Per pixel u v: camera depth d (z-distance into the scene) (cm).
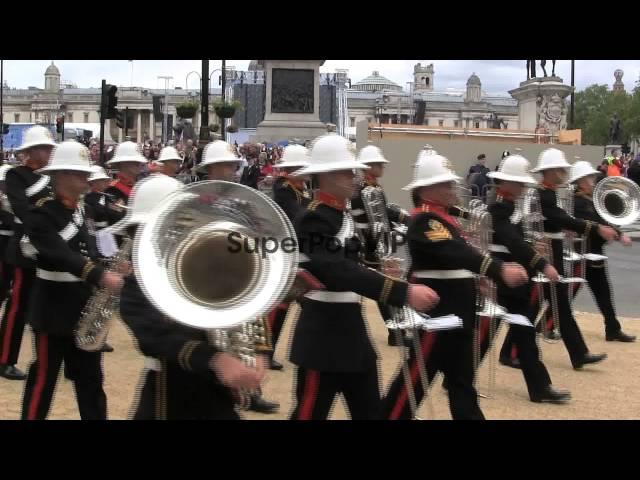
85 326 504
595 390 746
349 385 452
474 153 2580
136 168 852
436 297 424
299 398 455
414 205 542
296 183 807
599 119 8625
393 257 550
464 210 667
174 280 314
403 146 2502
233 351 345
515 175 681
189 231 323
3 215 827
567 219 813
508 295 693
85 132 4125
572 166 943
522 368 704
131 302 360
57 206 507
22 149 677
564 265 870
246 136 4653
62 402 658
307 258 431
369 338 461
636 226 2614
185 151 2281
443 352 526
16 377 745
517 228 705
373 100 9338
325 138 451
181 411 365
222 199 334
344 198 448
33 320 511
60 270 496
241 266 323
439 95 10038
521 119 3175
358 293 427
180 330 348
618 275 1614
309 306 453
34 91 9512
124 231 429
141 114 7931
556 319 836
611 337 985
